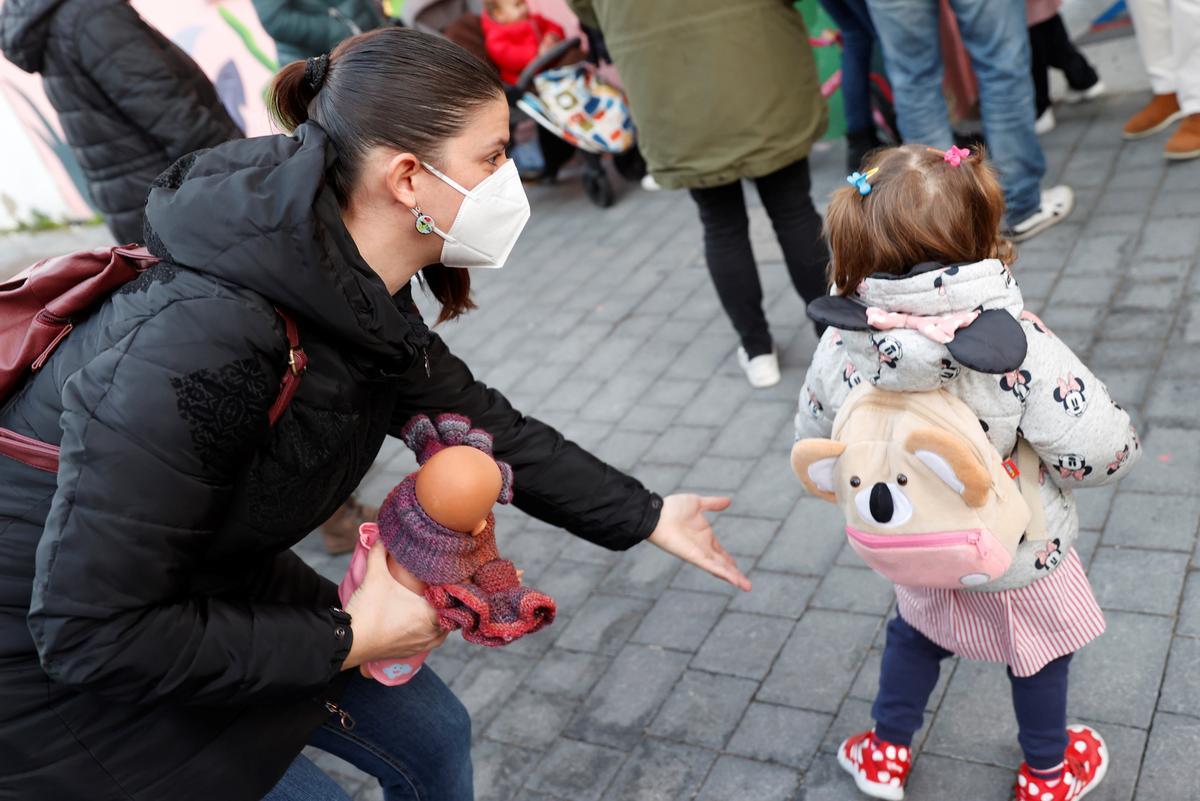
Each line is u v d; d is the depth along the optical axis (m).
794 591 3.11
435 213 1.52
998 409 1.80
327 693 1.81
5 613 1.42
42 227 10.03
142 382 1.30
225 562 1.54
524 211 1.59
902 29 4.15
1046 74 5.24
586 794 2.67
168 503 1.31
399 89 1.44
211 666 1.39
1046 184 4.86
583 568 3.51
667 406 4.23
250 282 1.34
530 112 6.10
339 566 3.86
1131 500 2.99
